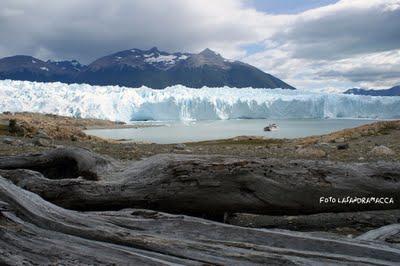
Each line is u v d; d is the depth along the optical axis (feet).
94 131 359.05
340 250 18.57
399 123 137.80
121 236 19.01
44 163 37.01
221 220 30.22
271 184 28.19
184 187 28.32
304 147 96.48
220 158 29.25
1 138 108.68
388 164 29.60
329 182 28.50
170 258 17.01
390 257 17.72
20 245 17.66
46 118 456.45
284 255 17.33
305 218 32.09
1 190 22.02
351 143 105.91
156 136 265.95
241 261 16.72
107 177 31.50
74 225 20.53
